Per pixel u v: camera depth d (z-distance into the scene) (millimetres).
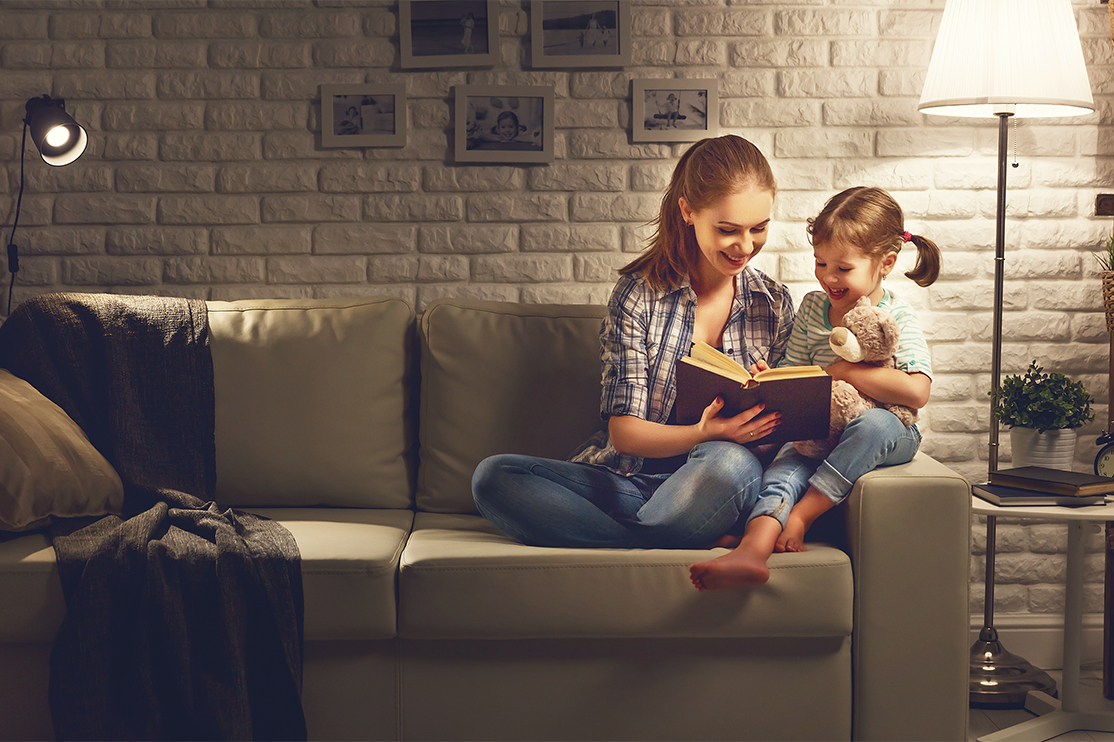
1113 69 2330
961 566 1629
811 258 2379
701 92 2350
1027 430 2070
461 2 2352
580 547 1686
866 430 1681
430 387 2150
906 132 2354
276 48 2365
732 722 1655
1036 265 2365
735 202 1806
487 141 2369
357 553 1637
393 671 1647
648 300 1848
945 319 2375
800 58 2350
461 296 2412
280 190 2395
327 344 2135
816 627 1606
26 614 1546
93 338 2010
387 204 2395
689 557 1605
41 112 2113
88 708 1476
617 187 2385
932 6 2338
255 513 1992
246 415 2070
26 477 1636
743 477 1635
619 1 2338
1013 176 2355
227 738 1487
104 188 2385
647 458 1836
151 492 1831
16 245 2375
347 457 2080
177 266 2395
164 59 2365
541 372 2123
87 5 2355
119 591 1552
